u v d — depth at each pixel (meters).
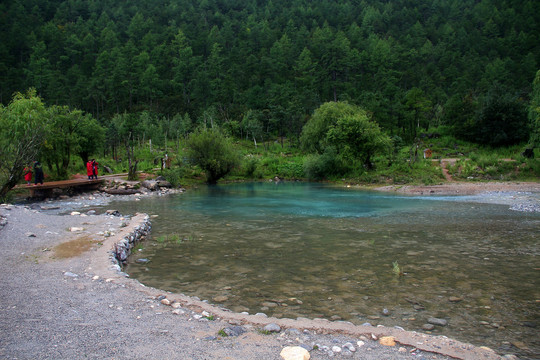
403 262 9.78
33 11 156.00
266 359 4.18
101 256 9.26
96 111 108.81
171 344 4.56
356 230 14.41
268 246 11.77
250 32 163.62
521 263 9.60
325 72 109.44
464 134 62.19
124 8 184.00
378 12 179.88
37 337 4.67
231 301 7.05
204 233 13.99
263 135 89.25
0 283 7.04
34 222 13.60
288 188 35.88
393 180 37.00
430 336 5.11
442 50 135.75
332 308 6.68
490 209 20.02
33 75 108.31
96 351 4.30
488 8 172.12
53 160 31.72
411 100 74.38
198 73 118.19
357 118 42.25
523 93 74.94
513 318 6.21
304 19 178.62
